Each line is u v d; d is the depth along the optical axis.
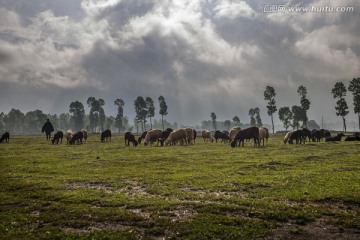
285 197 15.05
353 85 130.88
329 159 28.16
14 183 18.12
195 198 15.04
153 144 55.38
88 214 12.53
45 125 64.31
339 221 11.57
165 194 15.95
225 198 14.77
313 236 10.37
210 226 11.01
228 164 26.08
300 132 51.47
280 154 33.31
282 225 11.39
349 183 17.55
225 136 63.69
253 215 12.38
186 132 52.34
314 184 17.48
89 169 24.16
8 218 12.02
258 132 46.34
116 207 13.73
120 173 22.27
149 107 174.12
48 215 12.46
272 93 152.50
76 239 10.02
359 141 55.50
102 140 62.47
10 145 49.34
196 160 29.09
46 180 19.38
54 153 35.81
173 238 10.14
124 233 10.49
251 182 18.36
